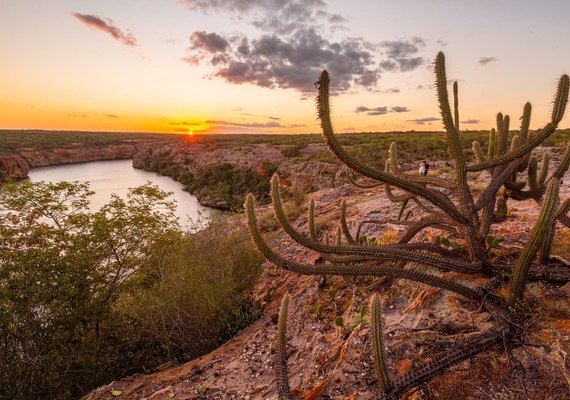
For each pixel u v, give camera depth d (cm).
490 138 363
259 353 420
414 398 229
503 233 431
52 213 685
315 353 366
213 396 359
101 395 431
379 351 215
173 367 505
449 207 284
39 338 552
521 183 342
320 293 495
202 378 402
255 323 563
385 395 212
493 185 303
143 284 759
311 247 285
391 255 277
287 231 286
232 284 644
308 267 276
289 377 347
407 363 274
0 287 516
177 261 677
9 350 526
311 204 417
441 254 335
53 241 632
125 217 727
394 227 604
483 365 238
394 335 311
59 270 574
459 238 412
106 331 639
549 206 231
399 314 342
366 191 1269
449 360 225
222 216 1055
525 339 243
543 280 294
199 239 773
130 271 775
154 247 750
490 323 270
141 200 802
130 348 632
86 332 602
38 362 534
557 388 211
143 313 579
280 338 272
